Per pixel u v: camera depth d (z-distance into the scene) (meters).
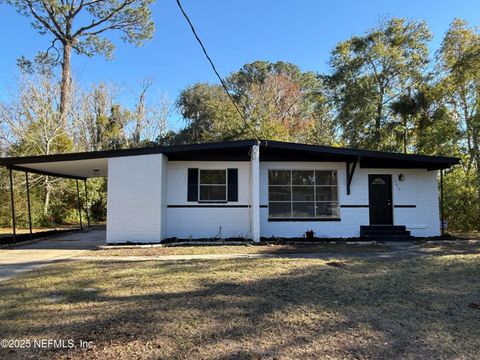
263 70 41.31
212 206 12.65
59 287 5.99
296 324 4.21
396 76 24.94
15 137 20.53
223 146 11.70
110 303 5.04
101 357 3.39
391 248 10.58
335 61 26.61
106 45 26.12
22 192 18.78
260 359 3.35
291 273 6.92
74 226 20.78
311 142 29.05
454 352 3.49
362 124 25.44
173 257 9.13
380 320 4.33
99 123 30.55
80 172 15.45
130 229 11.49
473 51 19.50
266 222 12.83
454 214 15.89
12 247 11.45
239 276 6.68
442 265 7.62
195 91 39.84
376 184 13.24
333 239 12.47
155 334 3.91
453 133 19.34
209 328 4.08
